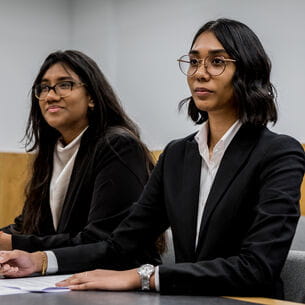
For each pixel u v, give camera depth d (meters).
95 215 1.63
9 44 3.81
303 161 1.27
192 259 1.29
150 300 1.00
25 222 1.86
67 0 4.07
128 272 1.15
